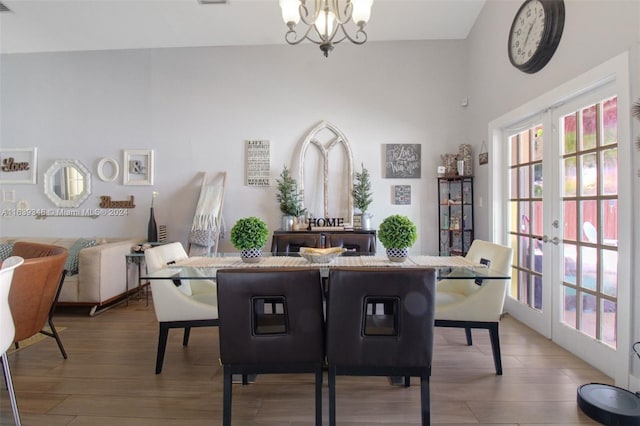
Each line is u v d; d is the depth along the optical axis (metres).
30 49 4.32
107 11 3.55
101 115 4.37
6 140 4.41
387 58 4.22
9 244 3.95
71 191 4.38
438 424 1.67
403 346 1.49
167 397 1.95
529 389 1.99
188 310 2.20
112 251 3.61
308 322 1.52
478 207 3.87
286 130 4.26
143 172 4.34
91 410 1.83
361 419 1.72
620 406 1.69
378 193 4.23
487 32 3.55
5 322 1.58
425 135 4.21
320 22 2.14
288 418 1.75
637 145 1.80
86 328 3.08
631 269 1.88
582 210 2.38
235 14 3.61
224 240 4.28
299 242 3.05
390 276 1.46
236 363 1.54
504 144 3.40
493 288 2.12
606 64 2.00
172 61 4.31
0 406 1.87
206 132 4.30
